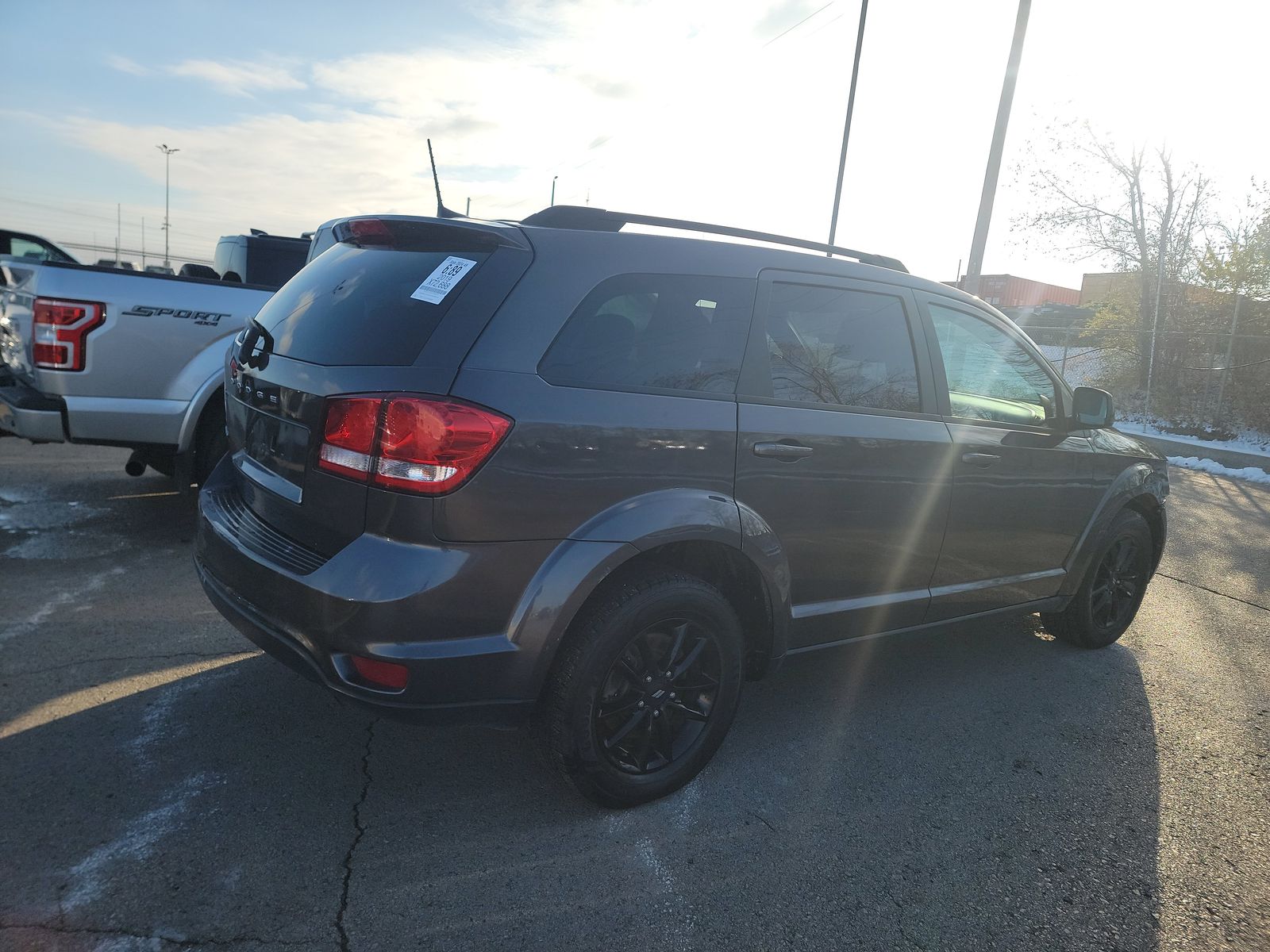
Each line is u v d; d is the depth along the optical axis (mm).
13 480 6121
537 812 2615
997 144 12922
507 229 2426
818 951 2121
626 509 2404
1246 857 2652
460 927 2104
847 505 2957
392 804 2598
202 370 4777
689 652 2668
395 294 2402
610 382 2426
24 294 4738
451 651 2180
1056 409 3930
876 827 2672
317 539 2305
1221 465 11680
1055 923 2289
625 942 2098
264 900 2141
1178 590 5707
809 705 3527
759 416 2711
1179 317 15977
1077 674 4062
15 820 2367
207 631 3723
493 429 2162
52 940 1950
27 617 3730
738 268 2777
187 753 2775
